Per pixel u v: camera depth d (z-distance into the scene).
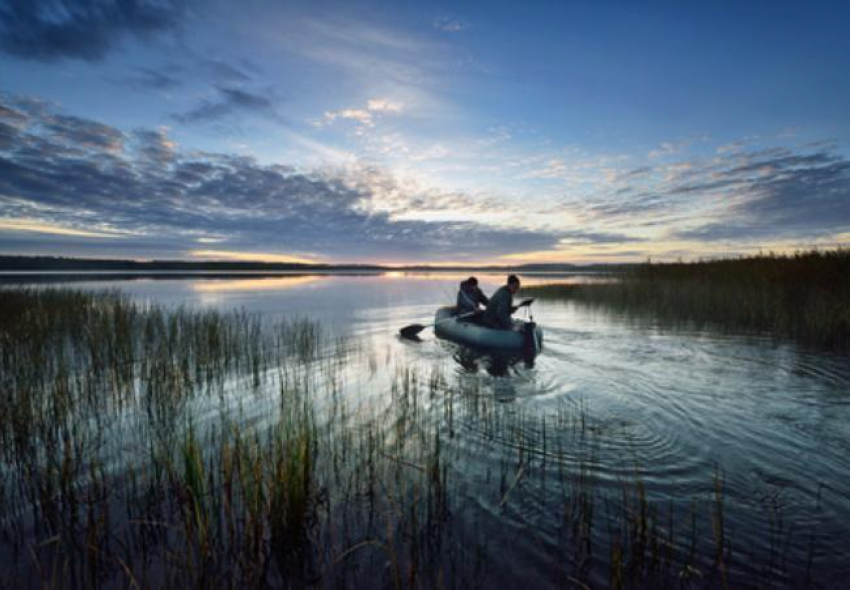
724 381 6.13
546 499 3.19
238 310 14.43
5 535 2.73
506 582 2.36
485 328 8.84
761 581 2.35
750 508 3.04
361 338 9.86
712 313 11.95
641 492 2.66
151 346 8.27
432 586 2.33
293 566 2.50
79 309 11.66
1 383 5.73
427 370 6.98
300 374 6.74
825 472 3.55
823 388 5.73
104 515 2.78
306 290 25.02
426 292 23.70
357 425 4.61
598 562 2.53
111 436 4.26
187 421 4.66
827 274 12.49
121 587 2.29
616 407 5.17
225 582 2.36
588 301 16.62
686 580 2.37
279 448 3.16
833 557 2.53
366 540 2.73
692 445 4.09
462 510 3.05
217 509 2.91
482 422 4.69
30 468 3.55
